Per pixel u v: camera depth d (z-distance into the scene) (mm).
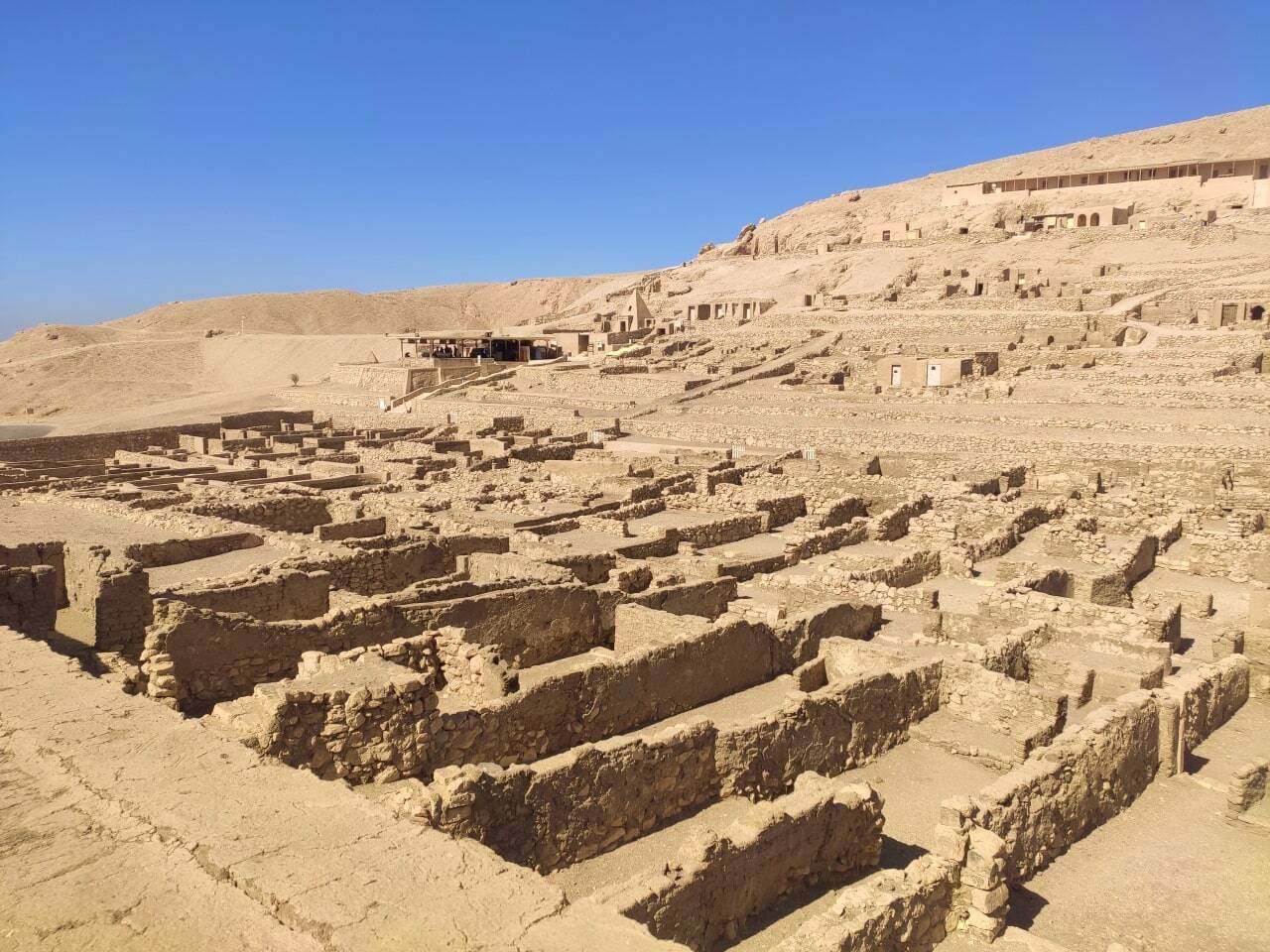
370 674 13672
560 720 15688
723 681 19281
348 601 19781
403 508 35500
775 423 61750
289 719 12320
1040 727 17625
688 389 75625
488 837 11539
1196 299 77000
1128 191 121625
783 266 134500
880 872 12117
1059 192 126812
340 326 199250
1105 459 45031
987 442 51125
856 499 40594
